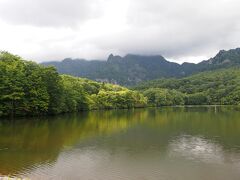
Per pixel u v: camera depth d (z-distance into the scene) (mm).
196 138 63312
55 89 112812
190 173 39188
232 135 66938
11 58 108188
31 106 101250
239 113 134125
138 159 45781
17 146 53656
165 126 83812
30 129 73250
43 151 50125
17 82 95625
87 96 160125
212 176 38094
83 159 45406
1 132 68000
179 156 47594
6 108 93562
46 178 36094
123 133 70250
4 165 41156
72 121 93625
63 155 47688
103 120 100438
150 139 62188
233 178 37438
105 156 47438
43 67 113000
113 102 189625
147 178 37219
